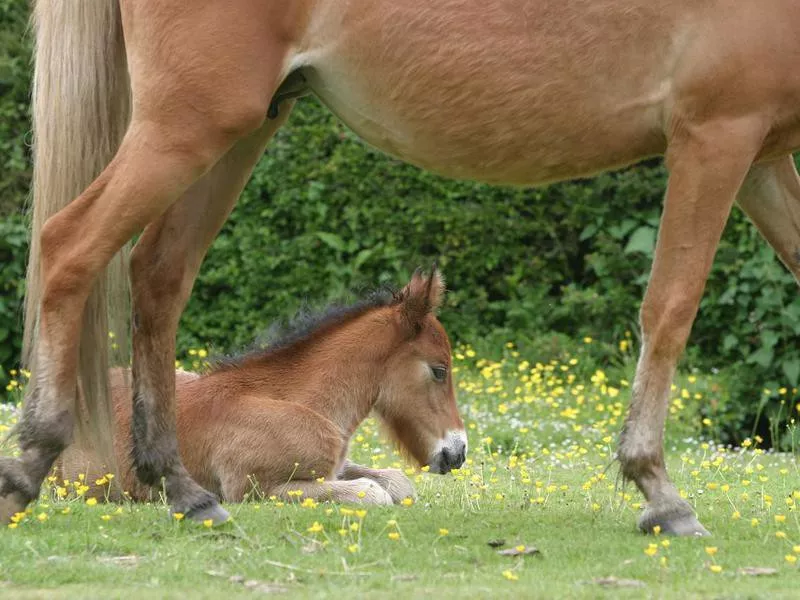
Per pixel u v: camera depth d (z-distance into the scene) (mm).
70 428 9594
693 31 9453
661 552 9250
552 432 18047
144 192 9375
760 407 19812
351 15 9414
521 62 9383
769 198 10617
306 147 22406
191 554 9078
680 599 7895
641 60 9508
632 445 9805
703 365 21406
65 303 9422
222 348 22281
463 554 9281
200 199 10461
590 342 21922
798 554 9391
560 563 9039
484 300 22672
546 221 22672
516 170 9906
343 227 22641
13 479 9484
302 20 9477
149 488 11188
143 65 9469
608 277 22453
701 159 9547
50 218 9484
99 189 9453
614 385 21109
